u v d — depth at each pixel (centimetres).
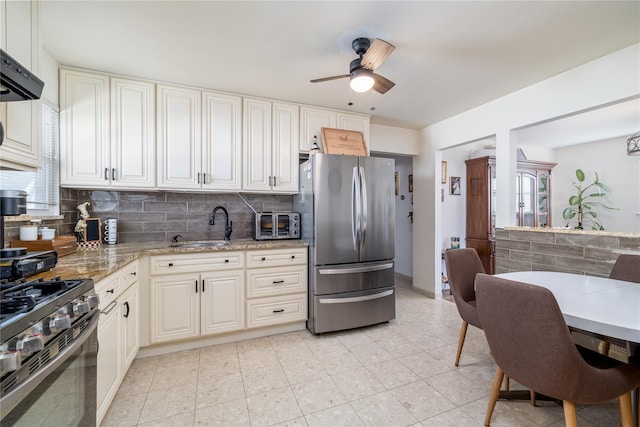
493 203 433
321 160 270
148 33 188
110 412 164
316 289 267
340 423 157
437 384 193
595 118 371
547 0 160
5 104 124
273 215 300
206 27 183
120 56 216
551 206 529
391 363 219
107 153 239
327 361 222
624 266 193
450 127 359
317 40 198
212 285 245
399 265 523
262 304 263
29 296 98
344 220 277
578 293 155
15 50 124
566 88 242
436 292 387
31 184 198
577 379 116
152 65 230
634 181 457
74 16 170
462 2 162
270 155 296
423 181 405
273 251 268
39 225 202
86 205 246
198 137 269
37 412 88
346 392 184
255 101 290
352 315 278
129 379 197
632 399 144
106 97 239
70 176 228
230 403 173
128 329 193
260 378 199
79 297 117
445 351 239
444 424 156
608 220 483
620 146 472
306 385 191
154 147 254
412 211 465
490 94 289
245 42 200
